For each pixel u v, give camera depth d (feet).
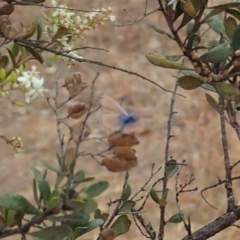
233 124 5.81
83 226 3.90
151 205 18.56
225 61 4.79
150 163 23.20
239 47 4.25
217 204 18.38
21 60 4.55
